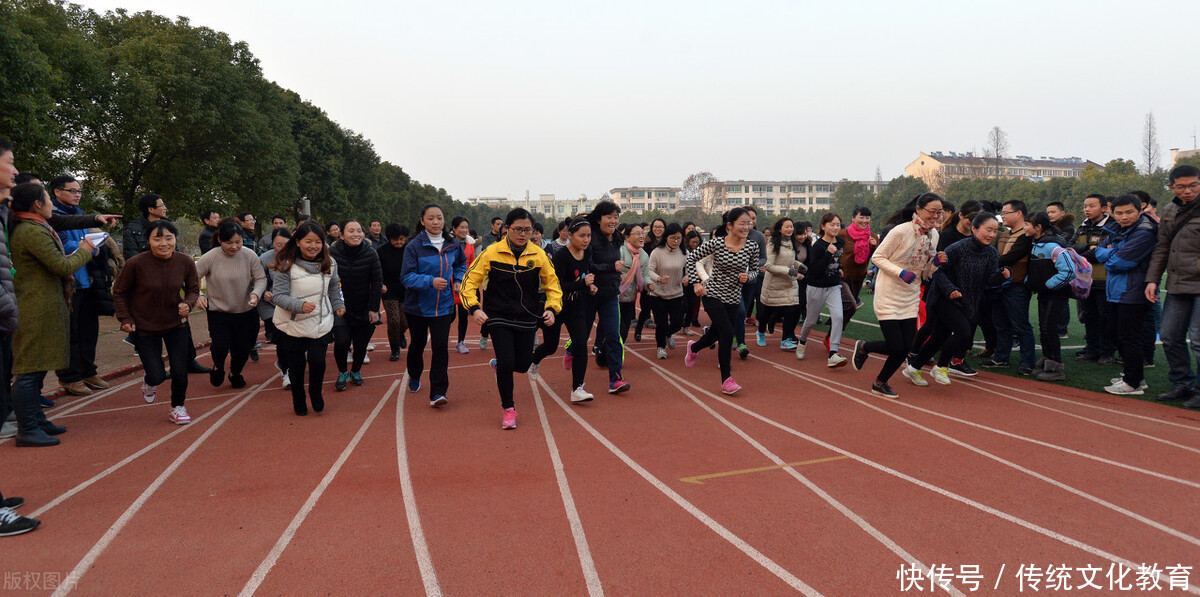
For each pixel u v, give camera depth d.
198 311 13.44
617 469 3.94
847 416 5.20
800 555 2.85
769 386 6.36
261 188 28.66
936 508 3.34
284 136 31.47
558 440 4.55
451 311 5.66
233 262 5.95
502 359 4.77
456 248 5.89
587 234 5.30
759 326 8.93
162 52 22.56
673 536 3.03
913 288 5.74
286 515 3.25
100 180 23.16
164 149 23.86
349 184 47.34
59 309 4.50
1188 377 5.41
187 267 5.03
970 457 4.14
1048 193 53.09
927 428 4.82
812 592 2.54
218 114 24.11
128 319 4.89
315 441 4.53
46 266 4.34
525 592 2.54
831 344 7.11
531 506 3.37
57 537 3.01
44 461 4.10
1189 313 5.35
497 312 4.83
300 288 5.10
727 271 5.92
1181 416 5.06
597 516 3.25
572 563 2.77
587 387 6.35
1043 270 6.41
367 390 6.26
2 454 4.24
